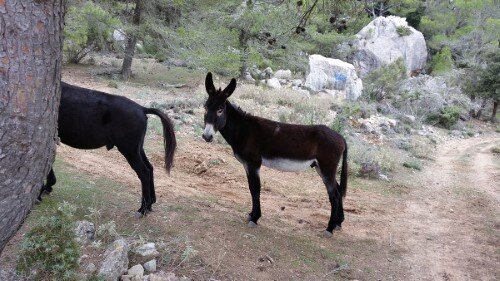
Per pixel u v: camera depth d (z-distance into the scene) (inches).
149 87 748.0
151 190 228.5
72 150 338.6
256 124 242.8
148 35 772.0
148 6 746.2
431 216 342.6
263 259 210.8
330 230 260.5
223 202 290.8
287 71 1001.5
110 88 676.1
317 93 909.2
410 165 523.8
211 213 253.4
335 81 968.9
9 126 99.0
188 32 738.2
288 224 272.4
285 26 514.6
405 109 978.1
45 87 104.0
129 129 211.8
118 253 170.6
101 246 183.9
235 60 753.6
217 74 904.9
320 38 991.0
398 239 279.3
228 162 405.1
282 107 679.7
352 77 991.6
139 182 289.4
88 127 209.6
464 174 530.6
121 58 1021.8
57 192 235.1
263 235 239.0
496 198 422.6
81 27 693.3
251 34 778.8
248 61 801.6
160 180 313.9
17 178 104.1
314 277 206.5
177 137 449.4
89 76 767.7
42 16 99.9
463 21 1674.5
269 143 242.2
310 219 292.5
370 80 1055.0
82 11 685.9
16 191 105.0
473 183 483.5
